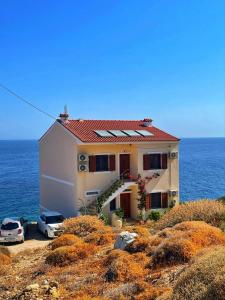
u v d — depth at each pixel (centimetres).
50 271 1617
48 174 3959
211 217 1969
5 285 1526
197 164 13250
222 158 16400
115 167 3459
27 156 19838
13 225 2848
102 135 3422
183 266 1200
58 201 3712
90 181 3353
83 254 1722
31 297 1286
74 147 3334
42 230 3094
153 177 3541
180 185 8006
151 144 3525
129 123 3956
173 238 1413
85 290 1255
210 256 950
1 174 10962
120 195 3512
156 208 3556
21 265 1909
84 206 3322
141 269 1327
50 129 3834
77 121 3722
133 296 1081
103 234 2009
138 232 1878
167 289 1020
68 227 2434
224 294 784
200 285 853
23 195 7212
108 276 1331
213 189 7412
